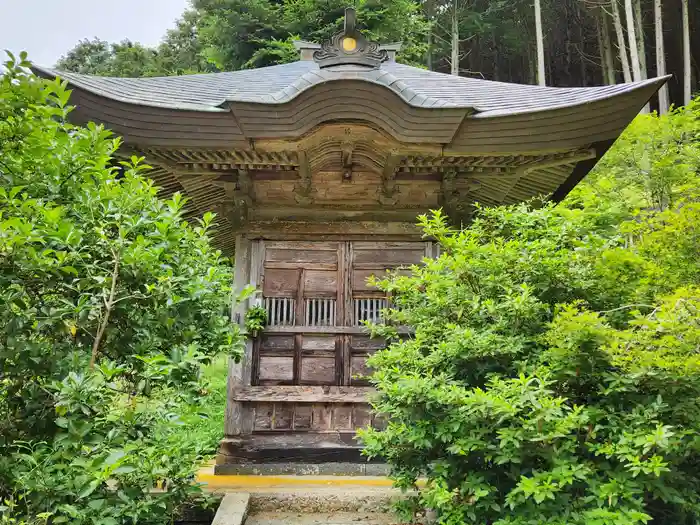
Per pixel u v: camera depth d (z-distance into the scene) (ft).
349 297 18.98
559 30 84.28
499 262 13.04
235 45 61.77
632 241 21.90
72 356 9.43
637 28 64.59
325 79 15.60
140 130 16.34
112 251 9.73
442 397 11.00
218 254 12.98
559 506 10.32
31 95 10.14
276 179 19.10
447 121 16.24
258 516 14.55
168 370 9.42
